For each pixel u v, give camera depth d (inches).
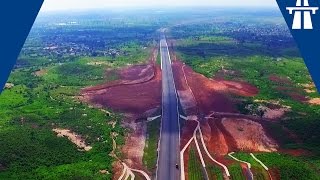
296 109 6501.0
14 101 7347.4
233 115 6304.1
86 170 4480.8
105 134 5561.0
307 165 4503.0
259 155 4825.3
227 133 5590.6
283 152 5000.0
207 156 4862.2
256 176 4266.7
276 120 6063.0
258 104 6668.3
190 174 4392.2
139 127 5944.9
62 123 6053.2
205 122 6013.8
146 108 6712.6
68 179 4244.6
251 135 5536.4
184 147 5128.0
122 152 5044.3
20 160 4724.4
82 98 7504.9
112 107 6845.5
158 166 4613.7
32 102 7293.3
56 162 4719.5
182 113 6432.1
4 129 5767.7
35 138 5364.2
